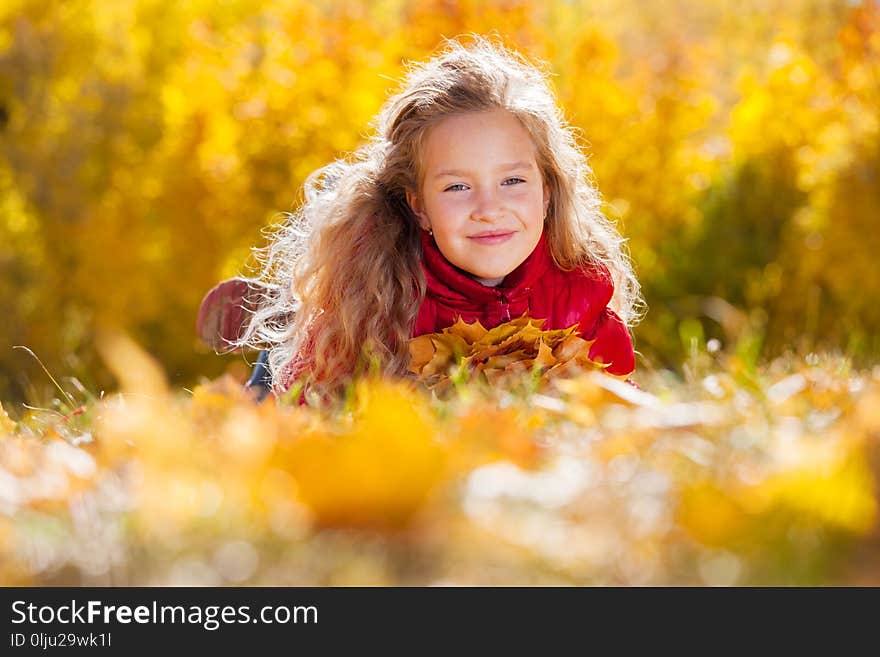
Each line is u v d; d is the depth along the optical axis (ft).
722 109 96.02
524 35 72.33
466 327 13.65
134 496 5.94
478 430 6.97
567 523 5.26
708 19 131.44
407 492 5.33
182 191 76.33
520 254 14.85
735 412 8.40
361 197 15.11
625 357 16.16
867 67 74.02
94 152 87.40
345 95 73.67
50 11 88.84
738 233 75.66
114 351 5.83
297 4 78.33
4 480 6.70
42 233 85.05
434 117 14.85
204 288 78.69
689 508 5.11
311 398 10.81
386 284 14.66
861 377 12.05
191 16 93.45
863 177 71.31
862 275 71.10
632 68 86.22
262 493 5.51
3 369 81.61
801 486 5.16
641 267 74.13
